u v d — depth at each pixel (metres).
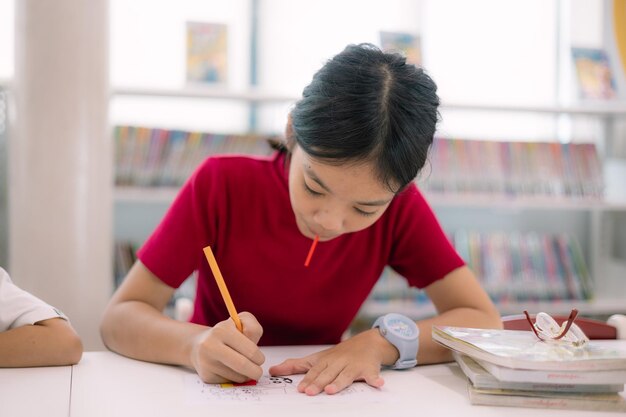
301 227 1.26
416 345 1.13
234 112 3.16
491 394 0.95
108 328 1.22
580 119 3.45
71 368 1.10
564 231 3.46
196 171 1.34
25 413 0.87
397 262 1.42
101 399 0.94
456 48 3.34
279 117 3.17
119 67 3.04
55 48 2.29
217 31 2.84
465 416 0.90
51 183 2.31
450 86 3.34
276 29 3.20
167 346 1.11
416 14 3.30
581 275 3.18
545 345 1.00
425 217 1.38
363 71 0.98
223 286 1.05
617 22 3.26
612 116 3.32
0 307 1.13
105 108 2.39
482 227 3.40
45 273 2.32
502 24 3.38
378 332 1.15
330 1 3.23
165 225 1.31
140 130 2.75
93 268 2.38
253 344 1.02
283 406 0.92
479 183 3.03
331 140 0.94
